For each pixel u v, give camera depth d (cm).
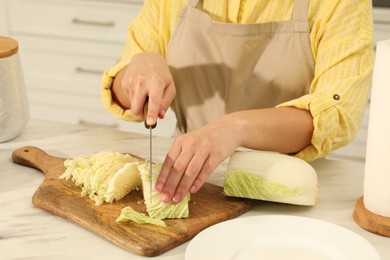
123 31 270
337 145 133
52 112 296
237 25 145
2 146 144
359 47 132
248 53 147
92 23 273
